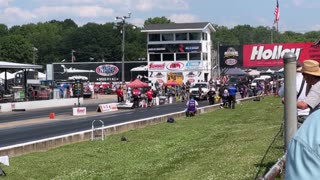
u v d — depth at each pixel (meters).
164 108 44.53
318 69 7.50
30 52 148.25
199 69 88.56
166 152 16.38
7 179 11.91
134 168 13.34
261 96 56.44
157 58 90.12
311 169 2.30
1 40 150.62
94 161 14.77
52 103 53.94
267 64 71.25
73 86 61.59
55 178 12.24
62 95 59.84
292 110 7.43
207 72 90.81
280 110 32.94
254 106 40.31
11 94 52.28
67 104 56.25
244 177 9.57
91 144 18.75
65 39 163.00
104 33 154.00
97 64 96.75
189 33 88.81
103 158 15.36
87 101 62.66
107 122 29.89
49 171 13.16
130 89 55.94
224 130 22.33
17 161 14.55
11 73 86.50
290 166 2.42
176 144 18.48
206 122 27.66
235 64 72.50
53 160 14.86
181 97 59.88
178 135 21.53
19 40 147.25
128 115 35.84
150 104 47.97
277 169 5.48
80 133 19.91
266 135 16.88
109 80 96.19
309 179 2.30
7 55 145.62
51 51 163.38
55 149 17.38
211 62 94.75
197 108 34.31
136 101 46.31
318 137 2.32
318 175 2.28
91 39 154.50
